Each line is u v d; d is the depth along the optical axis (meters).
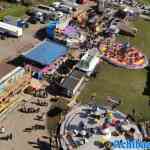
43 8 141.00
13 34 117.62
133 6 164.25
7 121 81.25
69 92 92.12
